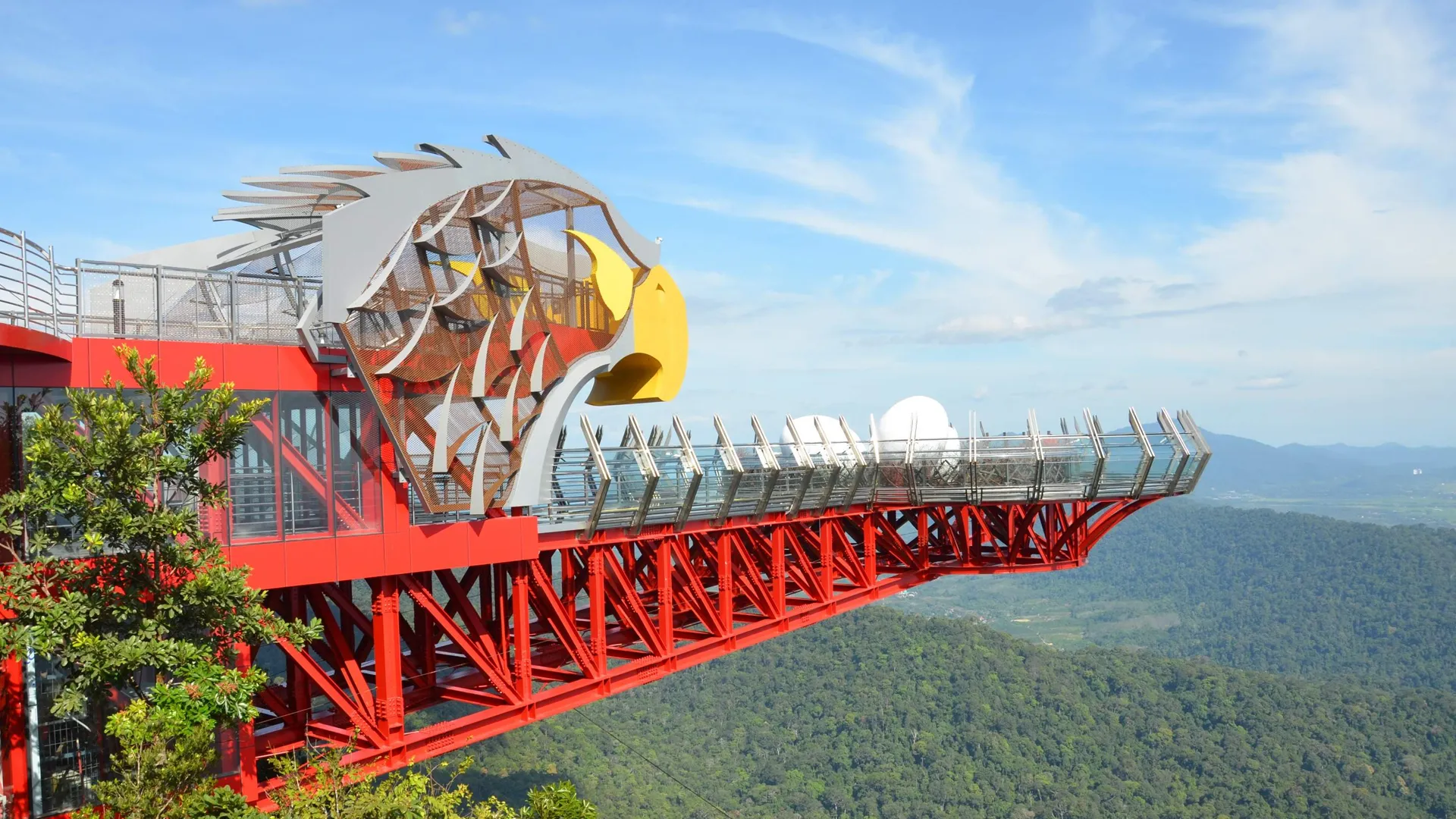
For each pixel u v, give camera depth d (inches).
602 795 4360.2
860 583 1502.2
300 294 954.7
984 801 6117.1
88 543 638.5
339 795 758.5
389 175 893.8
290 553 837.8
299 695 962.7
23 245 786.2
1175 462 1483.8
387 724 908.0
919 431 1728.6
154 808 655.8
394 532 901.2
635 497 1118.4
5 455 743.7
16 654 670.5
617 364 1266.0
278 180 1028.5
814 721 6466.5
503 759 4372.5
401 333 892.6
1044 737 6889.8
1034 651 7760.8
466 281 946.7
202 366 697.6
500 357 995.3
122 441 654.5
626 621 1206.3
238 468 821.9
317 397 869.8
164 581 703.1
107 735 761.6
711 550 1326.3
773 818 5295.3
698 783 5393.7
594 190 1164.5
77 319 815.1
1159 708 7691.9
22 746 738.8
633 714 6195.9
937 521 1600.6
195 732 674.2
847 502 1453.0
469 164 979.3
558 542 1056.8
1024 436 1487.5
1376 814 6658.5
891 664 7057.1
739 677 6806.1
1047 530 1574.8
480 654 991.6
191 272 893.2
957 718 6786.4
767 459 1295.5
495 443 991.6
